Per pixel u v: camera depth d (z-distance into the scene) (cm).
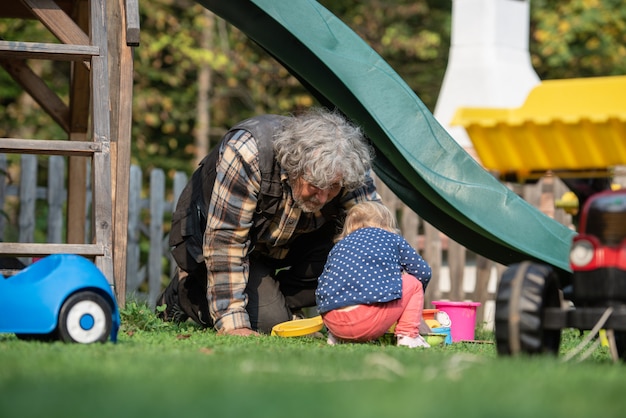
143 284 2064
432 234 1343
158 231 1429
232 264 675
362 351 481
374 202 684
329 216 717
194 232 739
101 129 684
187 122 2620
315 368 356
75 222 1020
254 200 675
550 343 446
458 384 300
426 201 815
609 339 432
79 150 673
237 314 668
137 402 254
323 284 638
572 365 393
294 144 652
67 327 475
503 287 432
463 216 767
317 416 230
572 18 2506
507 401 262
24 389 284
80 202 1022
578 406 256
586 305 430
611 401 269
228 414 233
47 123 2358
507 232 771
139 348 462
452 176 773
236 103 2783
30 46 692
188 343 531
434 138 778
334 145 643
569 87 435
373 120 766
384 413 234
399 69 2784
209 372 339
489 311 1307
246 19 779
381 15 2770
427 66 2792
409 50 2673
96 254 649
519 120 431
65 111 1019
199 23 2467
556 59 2545
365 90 770
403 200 825
